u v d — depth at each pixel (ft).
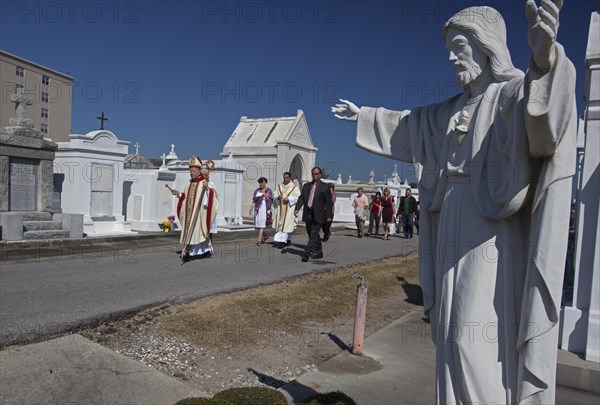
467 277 6.64
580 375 14.11
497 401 6.50
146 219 54.54
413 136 8.11
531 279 6.27
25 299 20.93
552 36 5.10
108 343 16.08
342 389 13.64
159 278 26.94
